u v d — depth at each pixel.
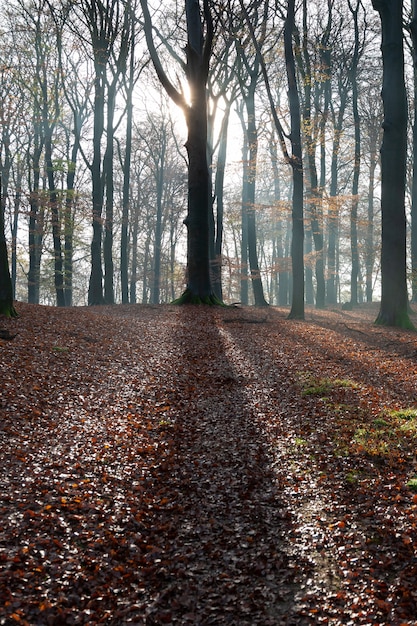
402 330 17.62
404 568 5.10
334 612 4.64
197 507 6.52
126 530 5.96
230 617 4.67
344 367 12.80
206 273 23.17
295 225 21.31
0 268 15.09
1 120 23.75
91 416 9.30
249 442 8.45
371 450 7.59
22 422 8.51
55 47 28.22
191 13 21.75
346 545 5.56
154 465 7.64
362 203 43.03
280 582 5.11
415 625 4.34
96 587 4.98
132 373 12.13
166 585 5.10
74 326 15.51
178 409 10.09
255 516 6.28
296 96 20.52
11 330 13.49
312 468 7.38
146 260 49.19
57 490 6.59
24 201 30.11
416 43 20.77
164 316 19.98
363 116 35.81
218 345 15.42
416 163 27.70
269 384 11.62
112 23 27.41
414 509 5.96
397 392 10.65
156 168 42.78
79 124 34.12
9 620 4.42
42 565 5.15
